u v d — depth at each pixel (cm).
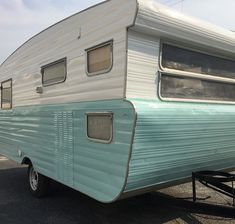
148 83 405
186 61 453
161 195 495
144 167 388
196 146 457
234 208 424
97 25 431
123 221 505
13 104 722
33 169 646
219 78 502
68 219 525
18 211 566
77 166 470
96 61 435
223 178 442
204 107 468
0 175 854
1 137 805
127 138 372
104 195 411
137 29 387
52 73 546
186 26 426
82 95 462
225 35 480
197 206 451
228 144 517
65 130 501
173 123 411
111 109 400
